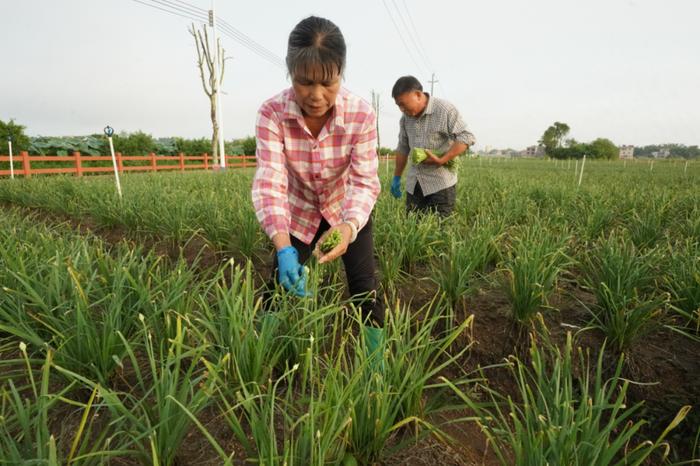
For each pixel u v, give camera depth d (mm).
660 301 2340
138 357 2207
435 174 4684
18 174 14586
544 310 2891
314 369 2059
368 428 1604
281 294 2285
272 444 1297
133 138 25406
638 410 2170
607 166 30203
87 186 7691
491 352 2568
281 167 2059
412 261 3518
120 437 1597
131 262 2494
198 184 9016
